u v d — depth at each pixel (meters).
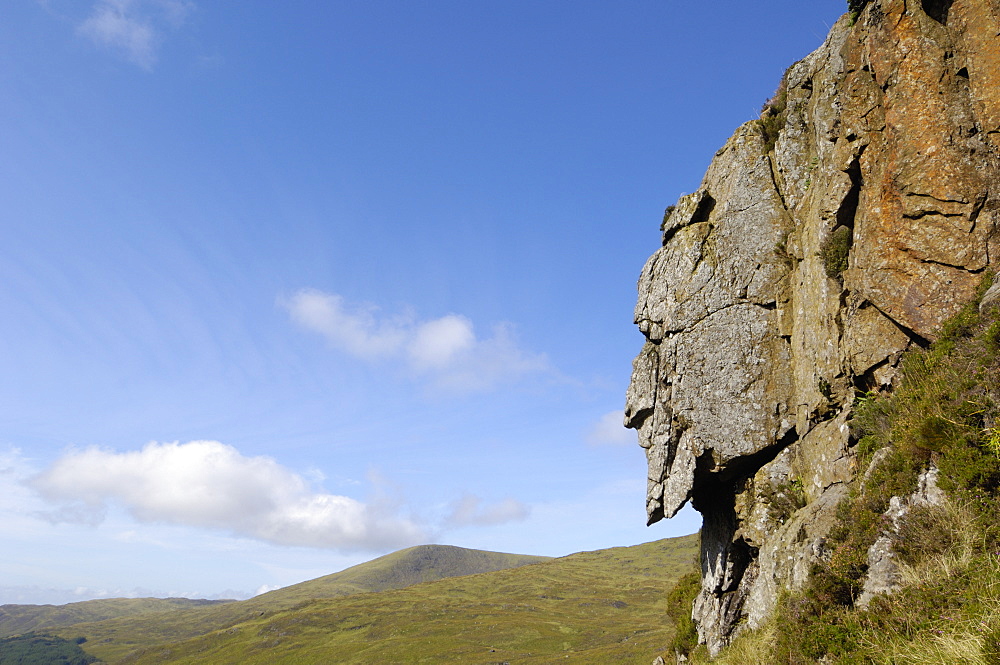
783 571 15.02
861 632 9.43
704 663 18.39
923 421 10.76
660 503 21.81
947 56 13.78
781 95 22.55
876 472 12.17
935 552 9.42
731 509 20.11
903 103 14.30
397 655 139.12
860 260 15.10
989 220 12.66
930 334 13.12
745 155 22.50
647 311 24.58
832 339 16.38
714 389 20.34
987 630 7.11
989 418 9.73
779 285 19.78
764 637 13.27
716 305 21.19
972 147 13.08
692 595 26.09
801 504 17.08
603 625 154.75
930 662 7.45
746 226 21.22
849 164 15.84
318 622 195.62
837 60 17.94
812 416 17.17
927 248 13.45
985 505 9.01
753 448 18.94
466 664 122.81
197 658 182.12
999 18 12.84
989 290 12.02
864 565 10.94
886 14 15.01
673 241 24.09
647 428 23.42
